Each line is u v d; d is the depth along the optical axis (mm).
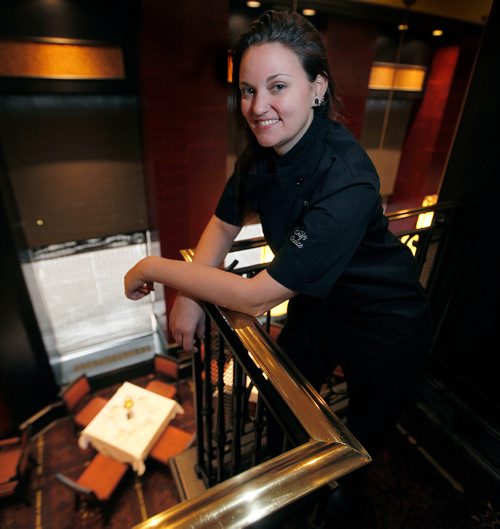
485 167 1474
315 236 759
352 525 1477
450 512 1516
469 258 1589
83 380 5426
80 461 5168
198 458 1677
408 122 7133
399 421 1849
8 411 5211
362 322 1071
